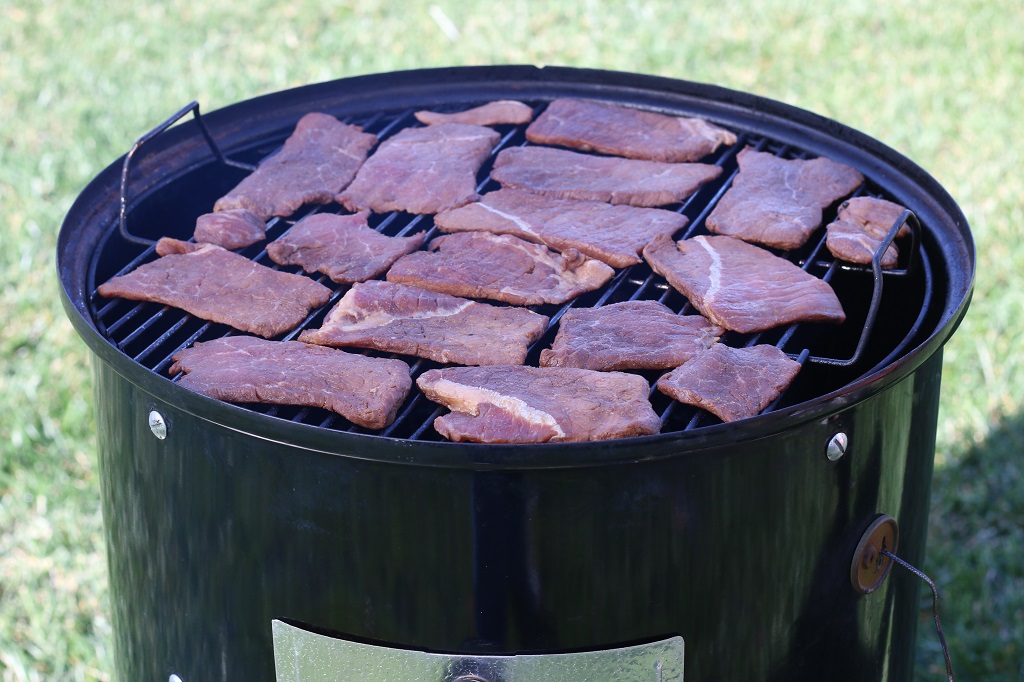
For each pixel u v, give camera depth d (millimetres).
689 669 1572
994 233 4023
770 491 1498
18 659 2588
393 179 2244
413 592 1486
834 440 1525
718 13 5941
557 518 1424
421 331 1776
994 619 2754
